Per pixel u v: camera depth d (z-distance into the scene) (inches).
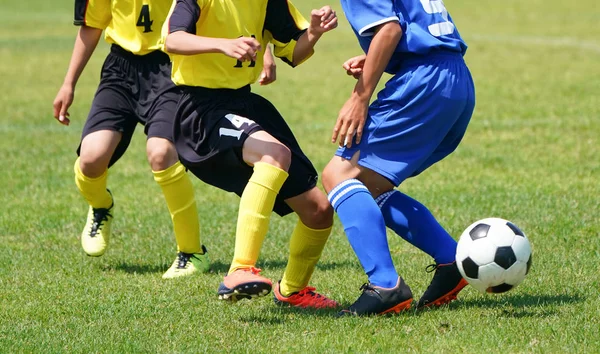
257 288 479.5
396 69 529.0
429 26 515.5
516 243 514.0
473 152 1133.1
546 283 578.9
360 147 515.5
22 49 2452.0
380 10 502.6
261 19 557.3
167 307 553.3
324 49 2406.5
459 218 800.3
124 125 668.7
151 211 877.2
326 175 521.7
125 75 670.5
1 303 570.9
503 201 861.2
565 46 2295.8
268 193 502.6
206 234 782.5
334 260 681.6
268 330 495.8
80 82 1918.1
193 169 542.3
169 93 652.7
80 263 688.4
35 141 1293.1
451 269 534.9
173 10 521.7
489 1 3533.5
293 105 1584.6
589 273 602.2
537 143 1181.7
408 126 510.0
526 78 1793.8
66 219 852.6
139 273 661.9
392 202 544.1
